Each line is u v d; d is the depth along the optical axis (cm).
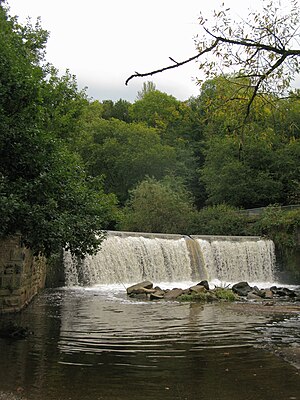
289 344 1084
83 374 798
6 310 1407
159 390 721
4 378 762
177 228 4322
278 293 2452
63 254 2583
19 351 953
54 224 1127
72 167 1538
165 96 6800
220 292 2191
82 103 2761
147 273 2956
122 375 797
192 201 4941
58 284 2562
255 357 948
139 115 6856
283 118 1110
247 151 4447
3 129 1080
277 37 932
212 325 1359
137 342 1080
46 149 1170
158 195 4416
